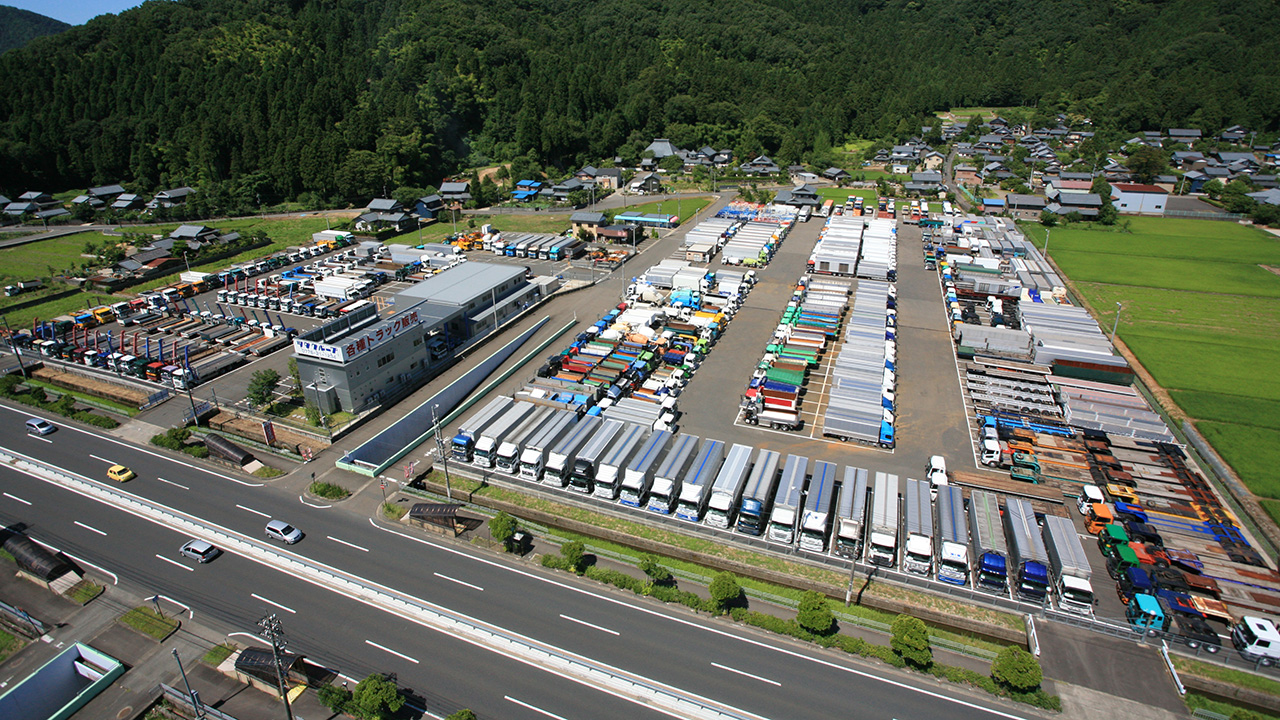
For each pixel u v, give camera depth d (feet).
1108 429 194.39
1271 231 437.58
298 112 577.84
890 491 159.53
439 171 593.42
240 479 178.40
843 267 343.87
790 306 292.81
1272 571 143.02
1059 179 535.19
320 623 131.34
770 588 144.15
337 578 142.10
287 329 272.51
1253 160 607.78
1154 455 184.24
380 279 341.21
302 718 110.83
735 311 297.74
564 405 204.44
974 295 312.50
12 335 262.06
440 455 189.88
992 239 392.88
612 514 164.55
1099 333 257.34
